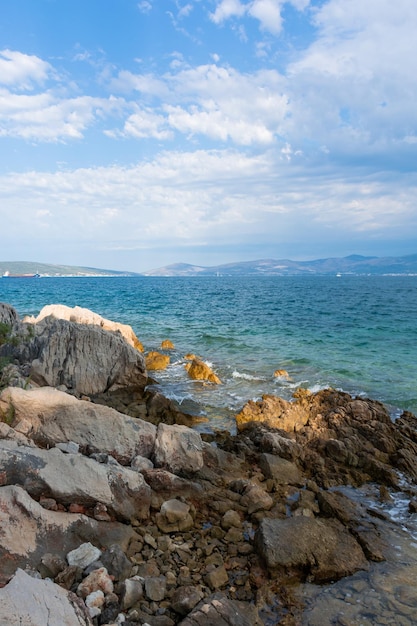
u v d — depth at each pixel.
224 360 22.56
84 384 15.10
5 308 22.50
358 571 6.73
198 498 8.40
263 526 7.17
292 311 48.53
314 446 11.34
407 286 127.38
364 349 25.77
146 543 7.03
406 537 7.76
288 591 6.28
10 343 17.44
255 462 10.44
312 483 9.39
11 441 7.80
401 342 28.16
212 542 7.25
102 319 24.56
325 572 6.54
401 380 18.75
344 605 6.05
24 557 5.91
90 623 5.09
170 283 159.00
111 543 6.75
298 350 25.36
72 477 7.23
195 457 9.22
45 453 7.47
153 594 5.82
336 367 21.00
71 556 6.13
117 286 123.31
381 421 12.66
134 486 7.69
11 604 4.61
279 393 16.66
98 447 8.94
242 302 62.22
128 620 5.41
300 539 6.91
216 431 12.37
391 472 9.95
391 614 5.89
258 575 6.52
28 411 9.03
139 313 44.72
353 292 93.00
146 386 17.39
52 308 24.00
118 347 15.44
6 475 6.98
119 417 9.30
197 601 5.67
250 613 5.66
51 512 6.68
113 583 5.95
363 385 17.95
